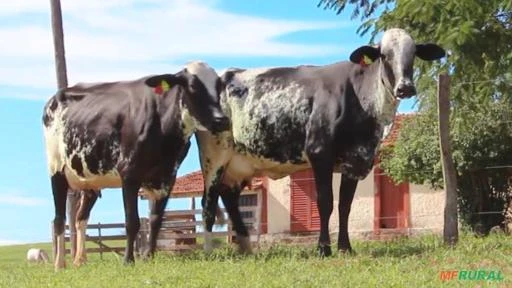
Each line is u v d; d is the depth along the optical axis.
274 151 16.22
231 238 23.22
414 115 24.94
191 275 13.66
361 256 14.74
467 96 19.02
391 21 18.67
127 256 16.12
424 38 18.20
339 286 11.98
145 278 13.66
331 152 15.43
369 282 12.11
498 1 17.67
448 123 16.16
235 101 16.56
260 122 16.22
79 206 20.08
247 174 17.00
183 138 16.08
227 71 16.86
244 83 16.55
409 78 14.62
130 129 16.14
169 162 16.20
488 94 18.80
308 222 33.19
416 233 29.33
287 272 13.44
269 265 14.30
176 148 16.12
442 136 16.16
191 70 15.88
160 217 16.44
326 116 15.45
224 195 17.39
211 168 17.05
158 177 16.28
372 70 15.19
